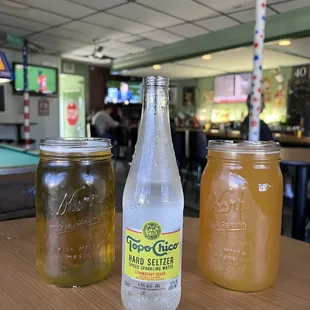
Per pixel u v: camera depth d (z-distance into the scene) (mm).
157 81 598
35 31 5566
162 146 607
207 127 8227
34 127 7438
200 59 6582
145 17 4711
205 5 4191
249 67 7672
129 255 562
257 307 585
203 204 680
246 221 623
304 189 2477
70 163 633
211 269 660
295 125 7715
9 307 568
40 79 7285
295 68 7648
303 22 4371
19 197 2045
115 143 6945
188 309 577
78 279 634
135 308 553
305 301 607
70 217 633
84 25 5156
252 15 4586
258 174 624
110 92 9703
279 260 725
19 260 757
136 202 570
